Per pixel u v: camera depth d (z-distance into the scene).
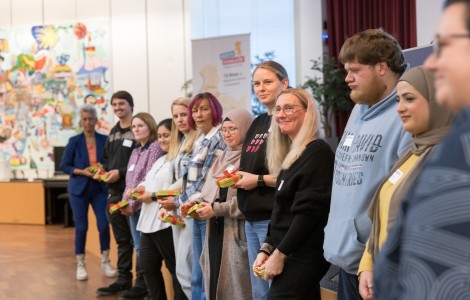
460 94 0.78
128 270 4.66
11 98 9.29
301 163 2.25
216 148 3.27
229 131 3.03
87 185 5.11
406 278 0.78
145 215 3.84
